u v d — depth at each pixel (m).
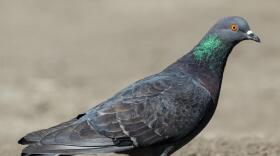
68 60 23.47
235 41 9.81
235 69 22.09
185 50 24.80
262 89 19.77
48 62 23.05
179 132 9.26
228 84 20.42
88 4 32.25
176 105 9.24
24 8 31.38
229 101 18.72
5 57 23.61
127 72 21.91
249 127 16.47
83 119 9.11
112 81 20.69
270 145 12.13
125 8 31.33
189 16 29.20
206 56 9.73
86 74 21.56
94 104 17.98
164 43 25.80
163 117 9.18
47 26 28.88
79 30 28.34
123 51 24.88
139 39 26.61
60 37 27.16
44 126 15.79
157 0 31.81
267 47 24.61
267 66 22.44
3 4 31.80
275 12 28.62
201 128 9.52
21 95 18.47
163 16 29.61
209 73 9.66
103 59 23.72
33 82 20.03
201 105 9.37
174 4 31.06
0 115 16.89
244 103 18.48
